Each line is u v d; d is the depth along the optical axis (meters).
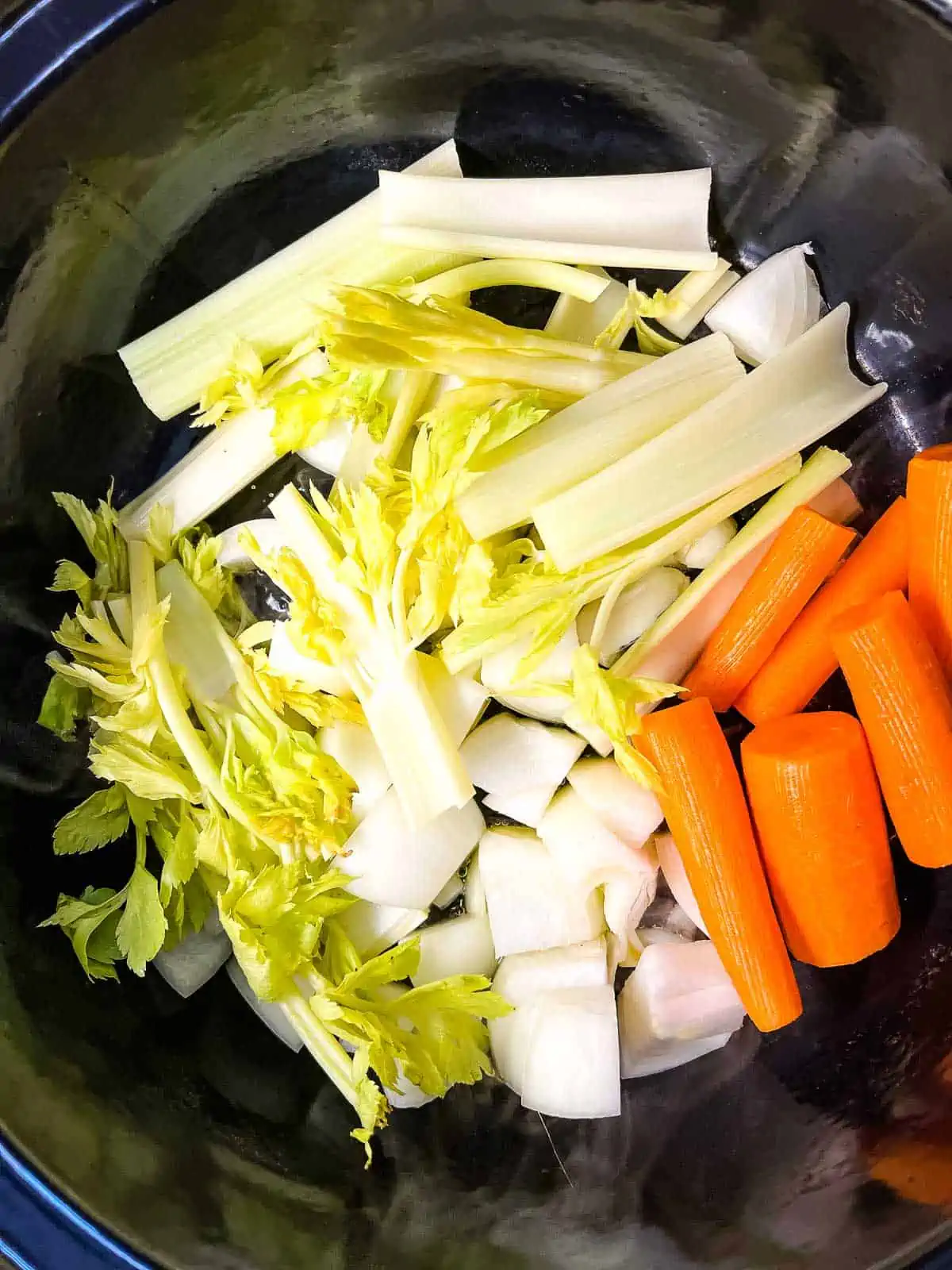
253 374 0.21
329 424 0.22
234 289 0.22
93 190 0.20
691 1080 0.23
